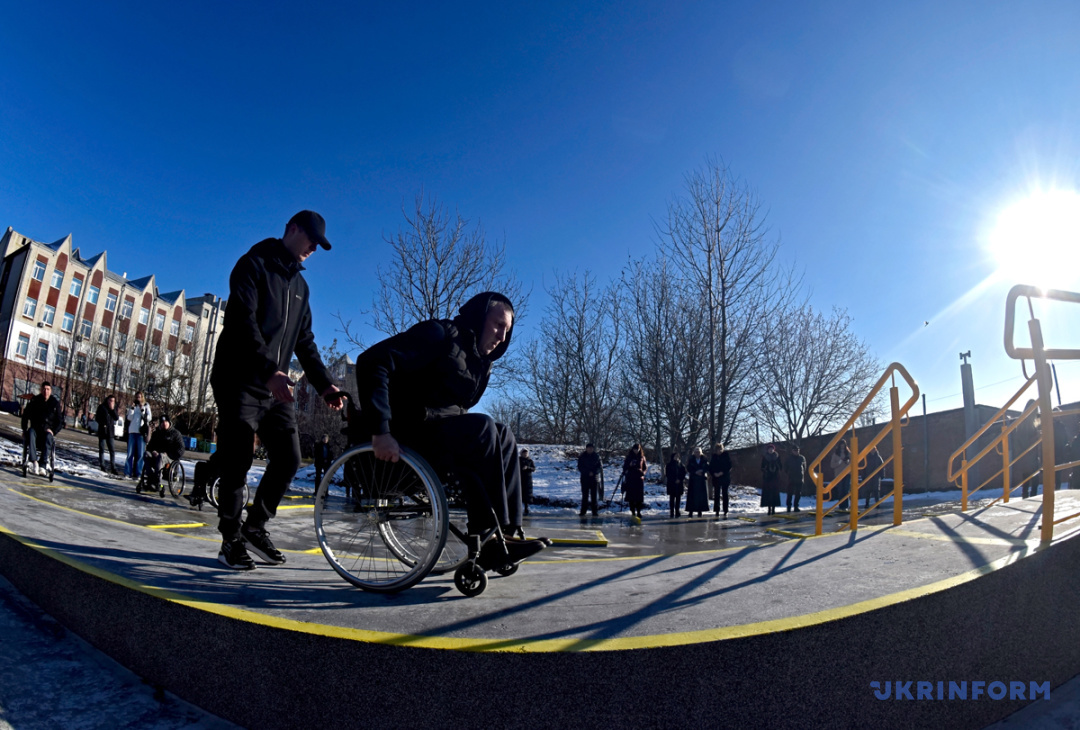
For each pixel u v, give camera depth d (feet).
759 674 5.05
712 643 4.97
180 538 11.53
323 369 9.55
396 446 7.28
